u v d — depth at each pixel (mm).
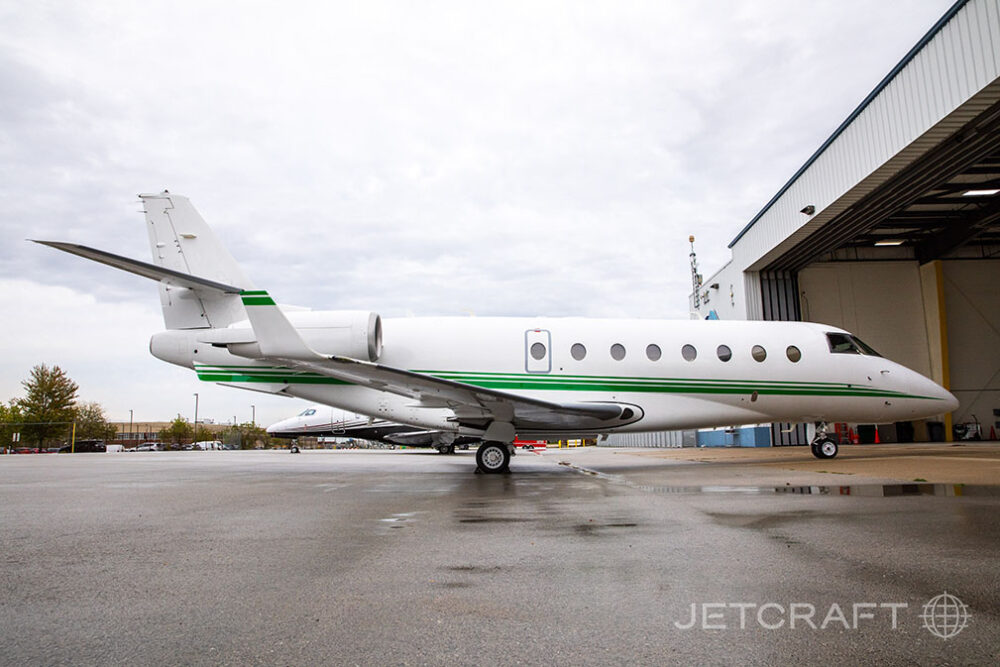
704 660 2332
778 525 5070
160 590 3365
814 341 13766
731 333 13484
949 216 24953
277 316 10352
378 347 12484
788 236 21469
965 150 15086
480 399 10859
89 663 2348
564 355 12797
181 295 12852
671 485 8656
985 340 27797
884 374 13812
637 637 2576
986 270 28016
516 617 2836
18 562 4086
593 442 59500
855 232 21078
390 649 2469
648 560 3902
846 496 6867
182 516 6152
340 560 4039
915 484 8039
